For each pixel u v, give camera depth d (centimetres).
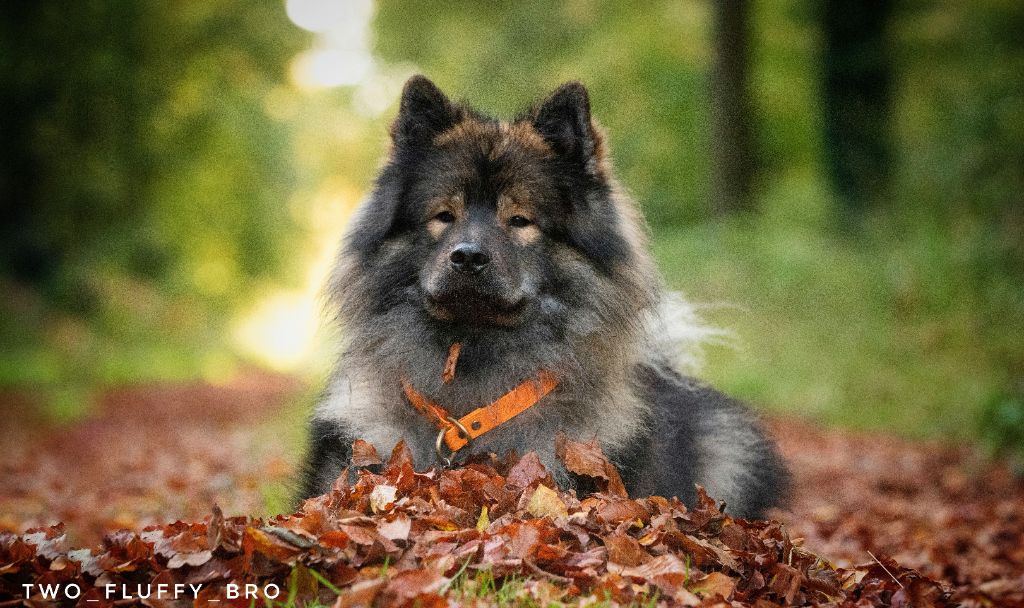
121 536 420
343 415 494
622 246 510
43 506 818
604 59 2698
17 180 2759
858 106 2211
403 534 384
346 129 4109
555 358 482
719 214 2150
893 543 705
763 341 1656
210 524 395
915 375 1421
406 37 3022
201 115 3225
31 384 1827
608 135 536
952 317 1527
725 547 425
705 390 598
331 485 480
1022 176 1675
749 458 579
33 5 2717
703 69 2681
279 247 3938
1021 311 1456
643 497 484
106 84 2822
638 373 525
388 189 507
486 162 487
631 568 389
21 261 2750
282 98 3919
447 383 485
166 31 2980
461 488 435
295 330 4178
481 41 2898
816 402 1441
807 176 2730
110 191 2888
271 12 3253
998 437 1074
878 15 2197
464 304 465
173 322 3064
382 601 351
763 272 1858
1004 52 1952
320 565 379
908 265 1672
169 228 3212
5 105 2698
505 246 473
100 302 2772
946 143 1842
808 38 2620
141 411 1784
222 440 1355
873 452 1165
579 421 487
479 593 370
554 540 400
